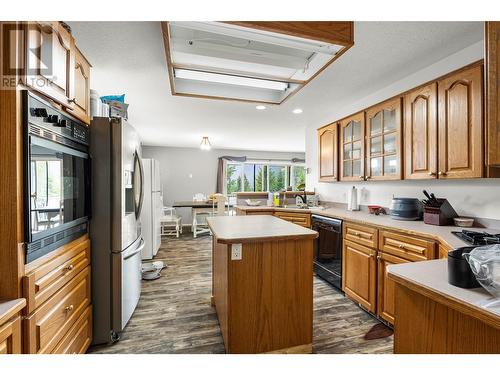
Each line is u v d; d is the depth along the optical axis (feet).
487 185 6.21
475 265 2.53
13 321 3.26
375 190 9.73
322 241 9.83
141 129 15.90
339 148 10.47
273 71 6.89
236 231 5.79
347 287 8.29
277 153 27.07
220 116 12.75
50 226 4.18
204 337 6.33
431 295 2.70
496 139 3.27
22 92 3.49
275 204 13.28
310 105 10.91
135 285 7.43
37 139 3.73
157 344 6.05
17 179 3.42
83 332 5.34
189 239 18.01
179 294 8.86
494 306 2.27
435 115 6.37
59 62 4.43
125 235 6.41
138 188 7.73
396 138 7.61
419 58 6.93
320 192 13.46
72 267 4.83
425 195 7.16
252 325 5.32
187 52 5.97
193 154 24.27
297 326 5.57
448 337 2.81
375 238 7.09
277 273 5.44
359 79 8.29
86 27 5.46
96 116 6.16
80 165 5.31
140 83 8.54
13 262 3.40
